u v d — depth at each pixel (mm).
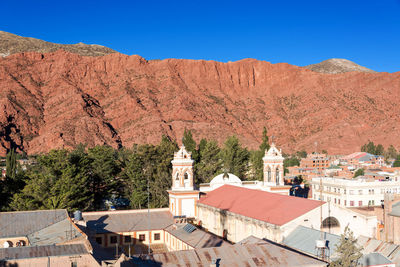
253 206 80875
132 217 91062
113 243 83875
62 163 108375
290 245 65562
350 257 53438
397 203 91438
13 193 110125
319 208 71625
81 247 52031
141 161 132750
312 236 65625
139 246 84812
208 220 89812
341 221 73438
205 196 97062
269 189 100125
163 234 87125
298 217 69938
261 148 157375
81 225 77625
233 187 96875
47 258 47094
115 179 130875
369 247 69250
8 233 72125
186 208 93688
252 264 51062
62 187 102938
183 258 51562
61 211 80062
